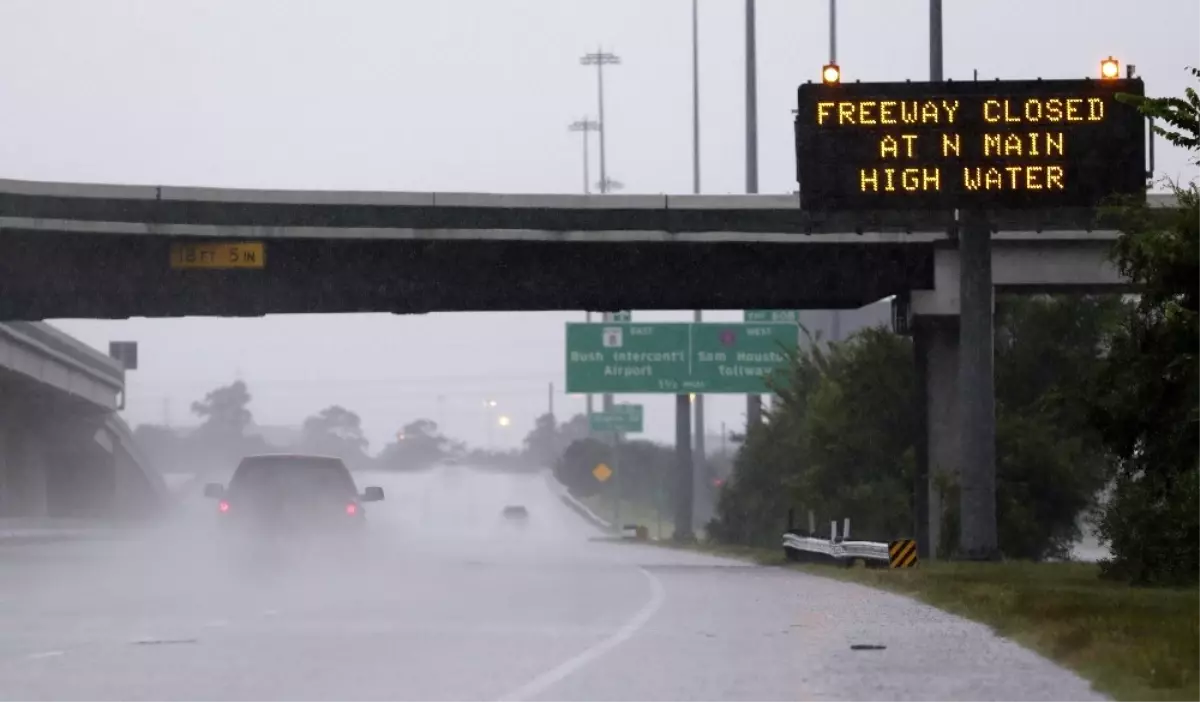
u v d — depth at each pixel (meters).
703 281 107.12
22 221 99.06
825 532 119.88
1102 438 66.31
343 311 108.50
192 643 41.56
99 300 106.62
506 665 36.31
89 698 30.47
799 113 83.62
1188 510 67.12
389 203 102.75
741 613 53.31
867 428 133.25
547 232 103.62
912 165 83.00
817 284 106.69
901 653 39.47
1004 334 126.94
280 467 77.94
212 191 101.75
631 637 43.59
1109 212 67.88
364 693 31.22
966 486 89.25
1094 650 36.69
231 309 107.50
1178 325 60.41
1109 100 82.56
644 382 159.62
